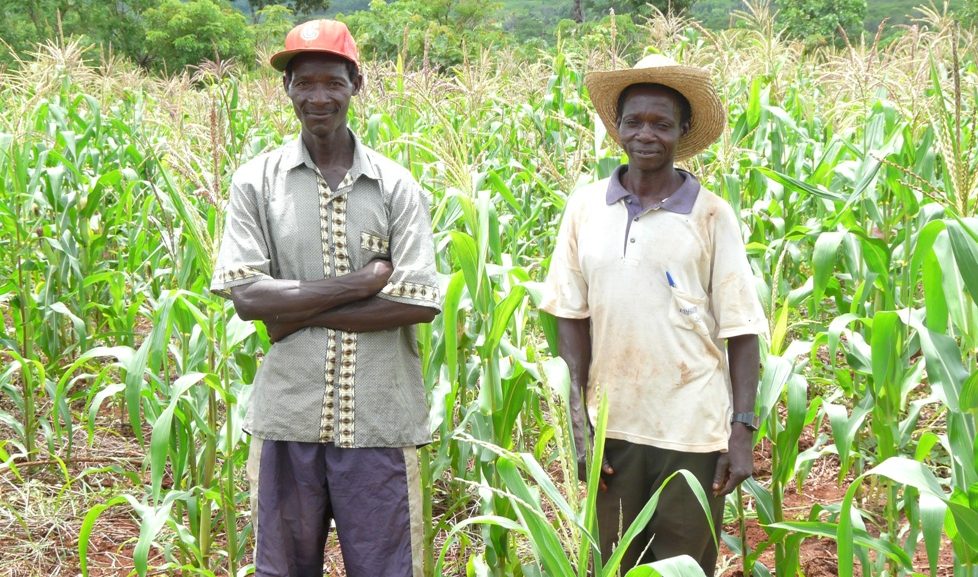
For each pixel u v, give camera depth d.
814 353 4.11
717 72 7.55
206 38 44.59
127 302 6.81
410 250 3.09
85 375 5.24
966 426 2.89
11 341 5.27
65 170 6.97
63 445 5.70
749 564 3.75
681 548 3.16
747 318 3.02
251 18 65.75
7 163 6.28
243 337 3.78
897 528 3.84
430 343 3.73
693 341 3.05
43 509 4.83
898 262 4.91
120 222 6.71
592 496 2.51
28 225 5.96
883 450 3.76
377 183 3.12
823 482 5.13
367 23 30.14
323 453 3.12
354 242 3.08
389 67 8.50
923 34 6.05
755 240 5.84
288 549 3.14
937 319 2.99
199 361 4.34
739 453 3.05
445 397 3.72
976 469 2.67
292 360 3.08
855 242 4.89
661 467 3.11
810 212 6.83
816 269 3.94
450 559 4.51
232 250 3.05
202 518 3.87
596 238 3.11
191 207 3.90
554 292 3.25
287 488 3.14
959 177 3.12
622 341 3.08
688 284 3.03
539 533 2.55
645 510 2.52
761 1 7.87
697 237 3.02
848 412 5.47
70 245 6.06
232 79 8.34
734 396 3.08
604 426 2.48
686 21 8.23
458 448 4.23
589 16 55.25
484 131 8.34
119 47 44.62
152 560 4.50
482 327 3.86
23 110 6.10
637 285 3.04
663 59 3.03
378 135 6.32
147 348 3.74
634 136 2.98
